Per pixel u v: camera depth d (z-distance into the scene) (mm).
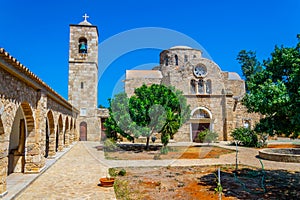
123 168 8180
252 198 5145
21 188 5551
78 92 16031
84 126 16062
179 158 10461
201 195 5324
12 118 5434
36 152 7312
